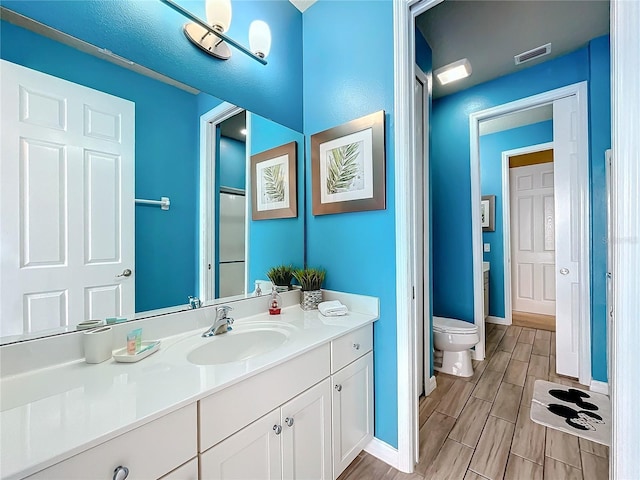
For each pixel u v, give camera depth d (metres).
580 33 2.14
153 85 1.24
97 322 1.05
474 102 2.83
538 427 1.75
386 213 1.52
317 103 1.86
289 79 1.86
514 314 4.39
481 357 2.78
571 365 2.39
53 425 0.63
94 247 1.06
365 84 1.60
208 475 0.80
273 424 0.98
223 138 1.51
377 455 1.53
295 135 1.88
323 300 1.77
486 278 3.89
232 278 1.53
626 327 0.78
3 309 0.87
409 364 1.44
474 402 2.04
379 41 1.54
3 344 0.85
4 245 0.88
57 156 0.98
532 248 4.34
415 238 1.49
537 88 2.51
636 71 0.77
